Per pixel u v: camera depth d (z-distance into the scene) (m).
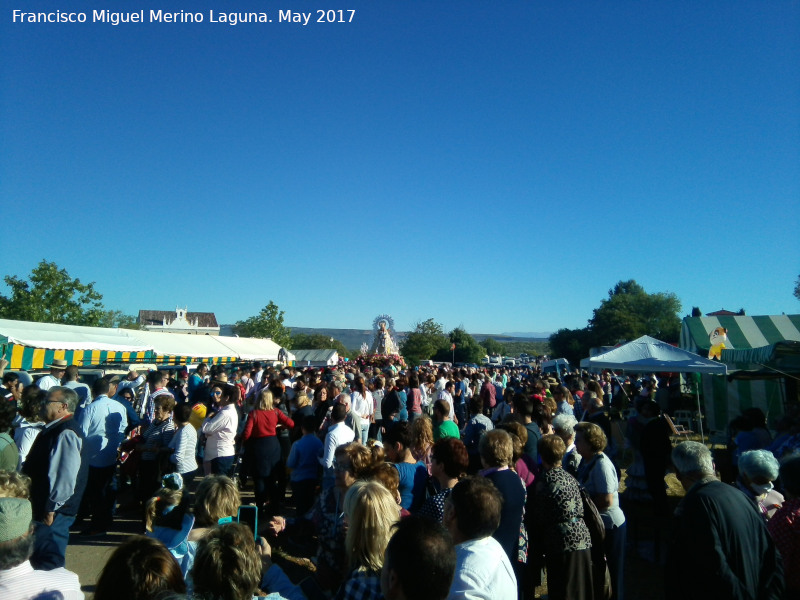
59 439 4.41
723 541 2.69
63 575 2.61
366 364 32.72
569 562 3.61
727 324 16.64
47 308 30.14
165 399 7.08
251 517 3.43
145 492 6.85
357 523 2.67
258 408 6.97
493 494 2.67
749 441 6.30
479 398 7.48
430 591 1.81
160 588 1.98
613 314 64.69
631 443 6.62
